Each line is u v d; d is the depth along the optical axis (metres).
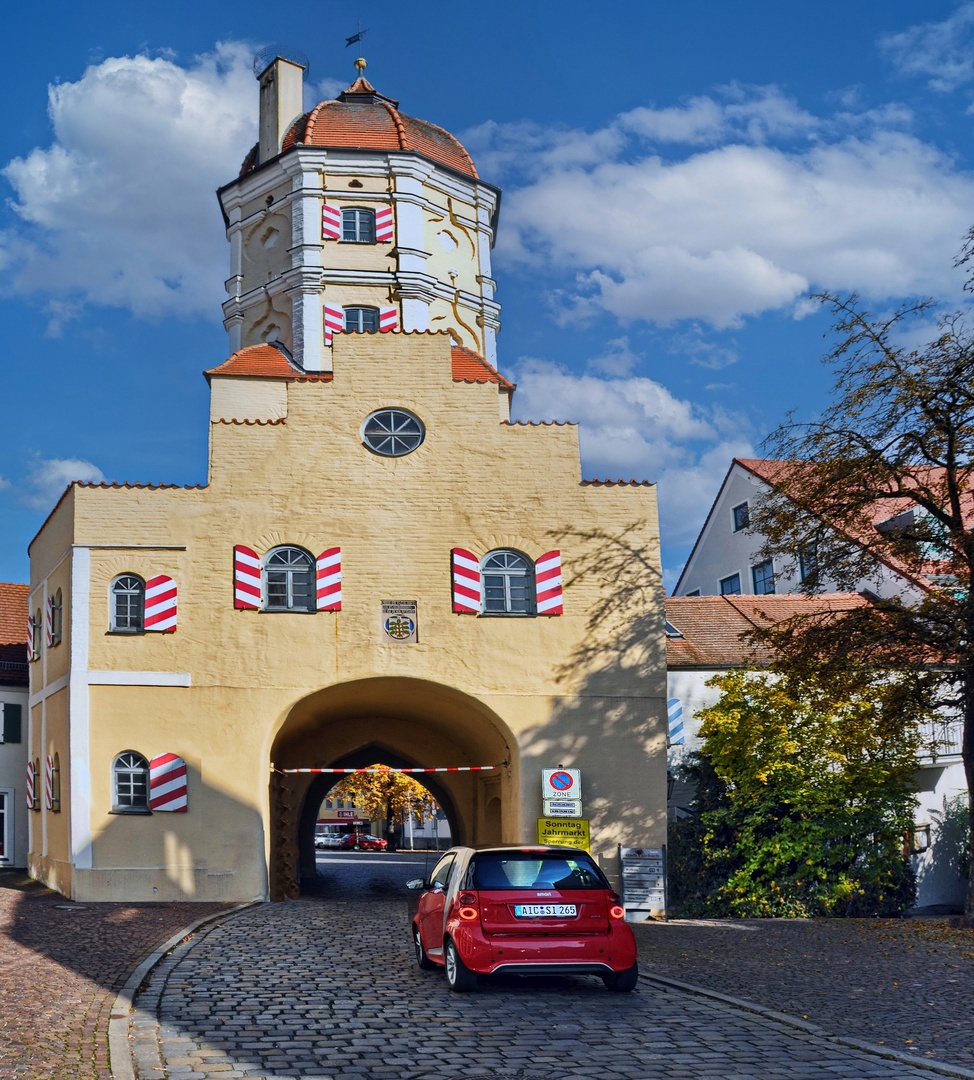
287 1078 8.71
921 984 13.79
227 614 23.91
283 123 34.00
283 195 32.62
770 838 25.75
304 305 31.48
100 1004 11.34
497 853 12.68
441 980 13.14
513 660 24.31
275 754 27.16
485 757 28.91
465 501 24.81
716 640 30.83
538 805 23.88
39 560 28.05
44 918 19.20
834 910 25.16
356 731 31.38
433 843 73.94
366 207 32.22
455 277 33.16
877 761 25.75
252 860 23.25
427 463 24.88
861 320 20.66
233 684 23.72
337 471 24.64
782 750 25.78
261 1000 11.77
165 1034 10.09
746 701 26.89
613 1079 8.84
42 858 26.75
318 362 31.23
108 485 24.14
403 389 25.08
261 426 24.64
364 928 17.86
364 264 31.95
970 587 20.28
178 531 24.12
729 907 25.20
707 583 45.62
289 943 16.12
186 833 23.22
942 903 30.06
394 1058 9.40
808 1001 12.48
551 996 12.29
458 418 25.08
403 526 24.58
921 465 20.80
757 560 39.97
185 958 14.65
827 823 25.52
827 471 20.56
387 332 25.20
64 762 24.39
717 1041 10.24
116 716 23.48
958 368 19.50
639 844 23.95
